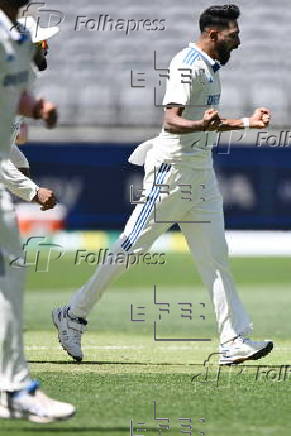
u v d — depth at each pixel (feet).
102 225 283.59
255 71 347.97
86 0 360.07
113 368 75.20
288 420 56.34
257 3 360.89
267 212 278.67
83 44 352.49
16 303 52.95
